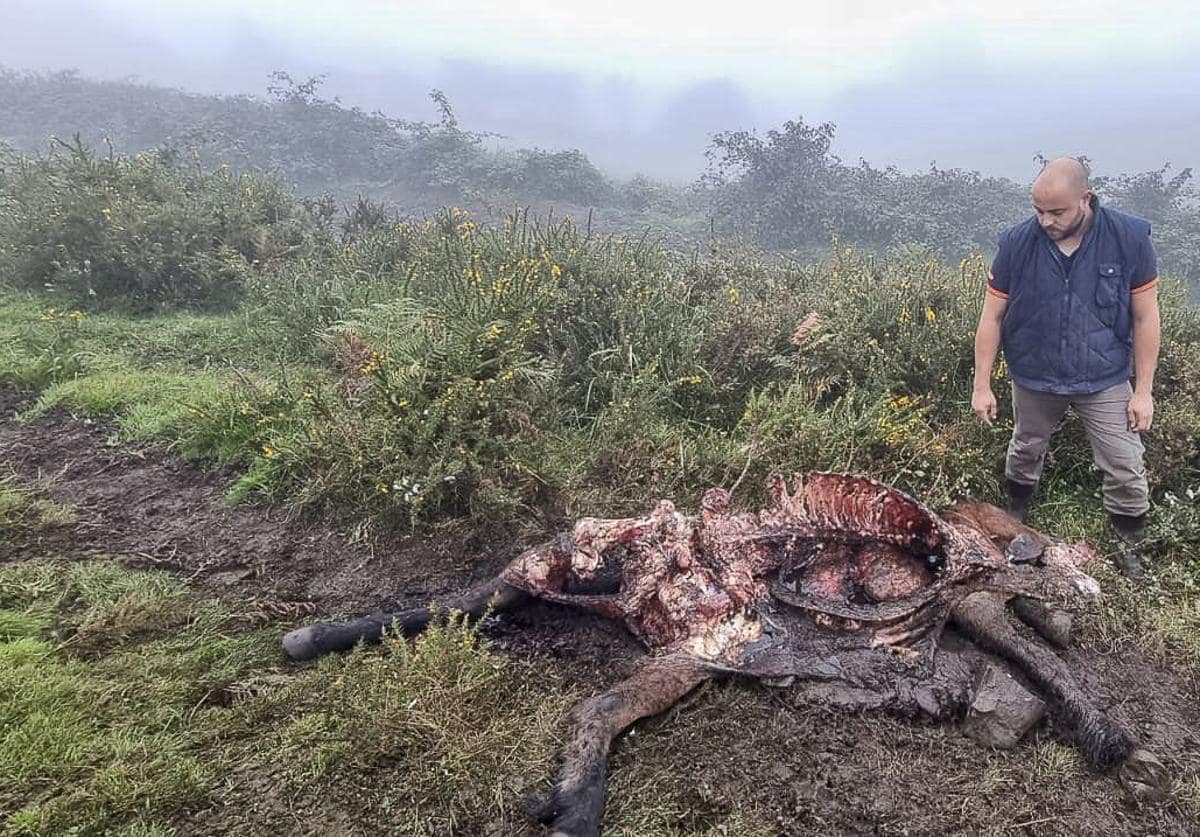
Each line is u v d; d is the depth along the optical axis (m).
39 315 7.46
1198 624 3.75
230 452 5.06
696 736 3.01
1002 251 3.98
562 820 2.52
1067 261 3.82
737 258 8.23
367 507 4.39
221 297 8.45
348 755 2.81
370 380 4.89
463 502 4.42
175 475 4.98
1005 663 3.36
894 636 3.36
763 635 3.32
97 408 5.76
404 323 5.88
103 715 2.94
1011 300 4.01
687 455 4.84
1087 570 3.99
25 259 8.28
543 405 5.19
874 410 4.86
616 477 4.74
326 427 4.69
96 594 3.70
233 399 5.38
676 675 3.11
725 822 2.68
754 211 17.16
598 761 2.73
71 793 2.59
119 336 7.24
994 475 4.86
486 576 4.01
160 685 3.11
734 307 6.25
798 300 6.57
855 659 3.27
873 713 3.12
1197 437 4.63
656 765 2.88
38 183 9.08
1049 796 2.85
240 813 2.61
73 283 8.20
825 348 5.79
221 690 3.14
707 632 3.26
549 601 3.61
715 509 3.63
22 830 2.44
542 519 4.39
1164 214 15.54
